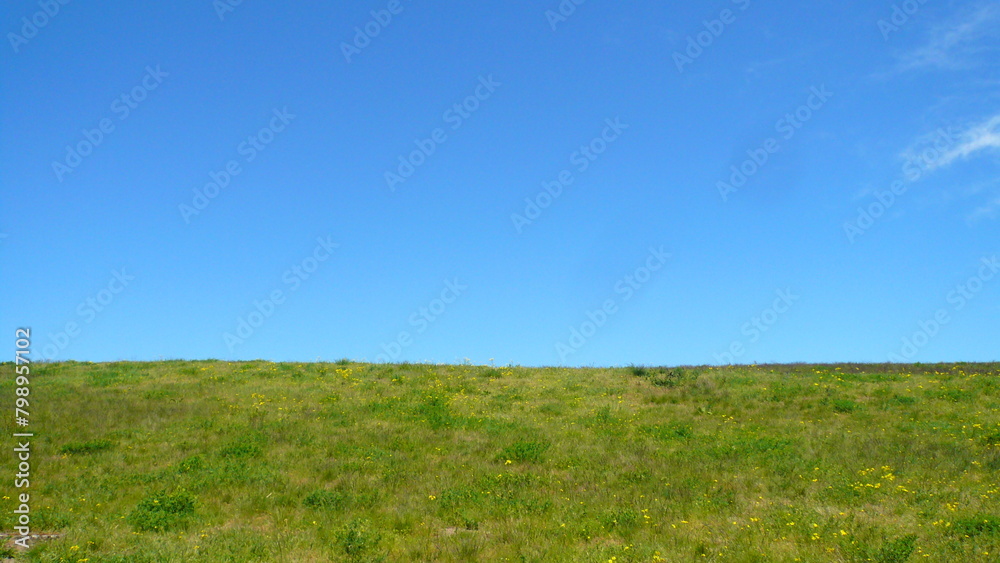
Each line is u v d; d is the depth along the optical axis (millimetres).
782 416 24047
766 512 13672
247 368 32719
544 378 31656
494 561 11266
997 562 10320
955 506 13711
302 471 17391
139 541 12414
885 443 19734
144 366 33469
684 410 25219
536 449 19297
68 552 11383
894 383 28516
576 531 12797
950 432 21094
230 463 17781
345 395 27078
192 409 23906
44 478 16453
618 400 27031
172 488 15773
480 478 16672
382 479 16656
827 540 11648
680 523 13062
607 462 18391
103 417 22531
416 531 13016
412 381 30125
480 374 32344
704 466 17688
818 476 16578
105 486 15859
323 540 12438
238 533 12781
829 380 29531
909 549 10719
